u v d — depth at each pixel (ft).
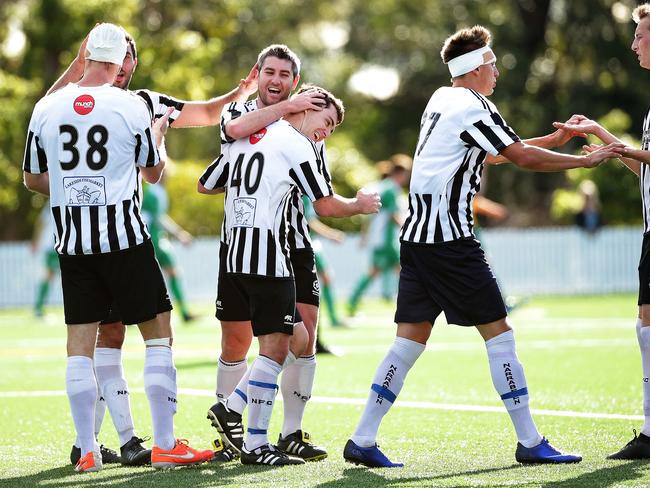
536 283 354.54
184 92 371.15
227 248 81.30
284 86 82.23
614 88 503.20
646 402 78.23
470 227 78.07
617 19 501.15
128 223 76.28
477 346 169.99
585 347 165.07
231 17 435.94
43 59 364.99
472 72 79.92
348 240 335.88
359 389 120.57
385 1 547.49
